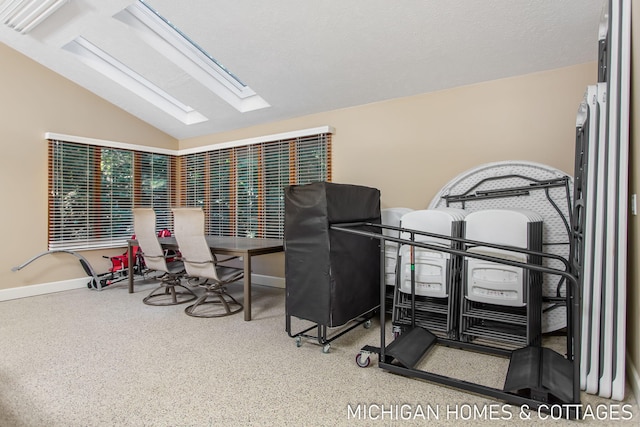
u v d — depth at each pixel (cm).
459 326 262
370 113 393
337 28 294
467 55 297
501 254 246
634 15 182
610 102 189
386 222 339
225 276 350
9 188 407
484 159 324
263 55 344
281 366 226
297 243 257
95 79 448
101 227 486
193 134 557
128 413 173
